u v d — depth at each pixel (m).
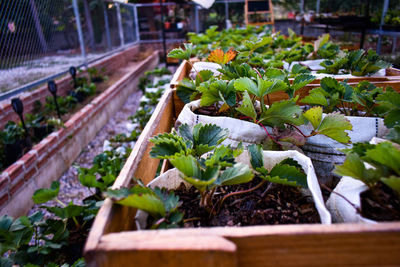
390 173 0.65
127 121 5.74
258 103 1.27
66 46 6.74
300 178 0.75
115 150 2.93
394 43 5.34
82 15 8.71
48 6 5.48
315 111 0.92
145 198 0.58
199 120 1.03
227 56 1.60
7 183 2.66
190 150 0.75
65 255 1.63
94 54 8.19
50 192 1.72
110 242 0.48
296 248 0.47
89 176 1.71
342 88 1.18
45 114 4.55
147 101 3.98
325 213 0.59
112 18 9.72
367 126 1.01
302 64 2.15
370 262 0.47
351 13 7.20
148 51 11.70
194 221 0.74
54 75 4.95
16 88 4.05
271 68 1.22
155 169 1.08
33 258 1.55
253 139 0.97
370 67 1.75
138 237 0.49
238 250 0.48
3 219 1.63
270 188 0.82
